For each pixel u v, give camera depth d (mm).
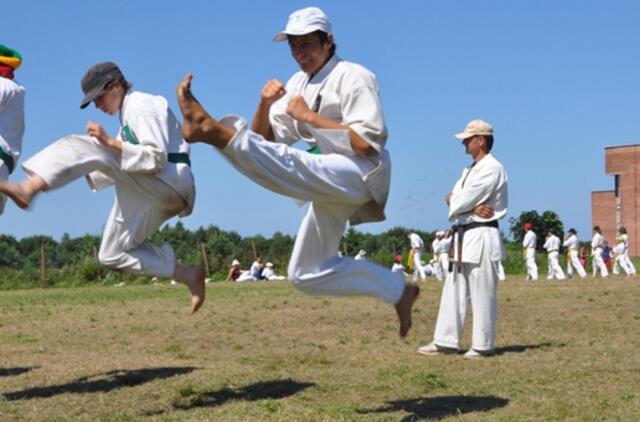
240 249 46281
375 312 15086
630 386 7254
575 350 9625
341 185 5691
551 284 25359
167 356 9656
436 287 25391
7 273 38969
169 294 24219
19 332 12617
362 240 48594
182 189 6418
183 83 5254
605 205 61625
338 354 9680
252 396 7051
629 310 14617
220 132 5324
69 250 47625
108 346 10734
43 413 6414
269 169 5488
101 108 6445
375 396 7004
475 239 9477
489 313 9445
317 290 6086
